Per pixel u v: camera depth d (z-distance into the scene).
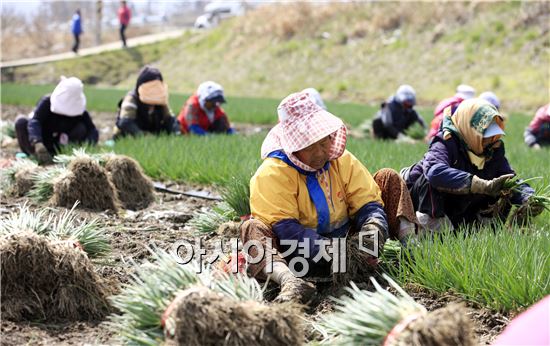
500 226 5.97
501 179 5.92
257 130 17.86
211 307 3.90
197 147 11.04
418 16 40.78
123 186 8.42
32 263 4.88
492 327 4.76
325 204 5.45
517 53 34.50
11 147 12.49
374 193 5.61
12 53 59.94
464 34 37.72
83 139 10.88
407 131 14.37
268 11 49.16
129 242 6.59
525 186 6.35
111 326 4.66
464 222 6.42
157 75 12.37
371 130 15.46
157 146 11.01
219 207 7.18
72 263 4.95
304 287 4.88
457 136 6.23
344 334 4.09
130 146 11.03
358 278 5.48
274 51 44.22
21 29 71.38
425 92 34.53
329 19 45.50
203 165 9.82
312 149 5.26
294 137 5.18
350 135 15.38
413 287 5.35
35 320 4.86
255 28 47.78
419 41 39.09
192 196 8.98
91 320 4.93
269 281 5.30
